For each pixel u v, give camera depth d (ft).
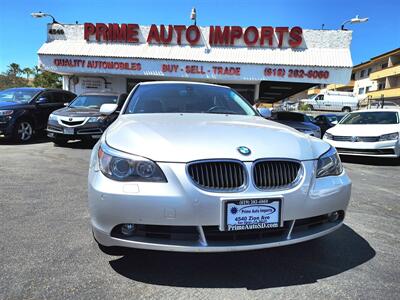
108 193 7.62
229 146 8.09
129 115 11.74
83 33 57.11
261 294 7.79
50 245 9.94
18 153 25.89
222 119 11.01
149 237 7.76
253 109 13.82
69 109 31.22
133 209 7.50
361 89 177.99
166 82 14.65
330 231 8.74
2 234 10.67
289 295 7.76
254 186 7.73
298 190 8.02
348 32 54.65
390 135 27.35
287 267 9.05
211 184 7.61
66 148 29.19
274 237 8.09
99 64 54.44
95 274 8.41
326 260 9.49
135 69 54.13
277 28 54.54
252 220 7.68
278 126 10.56
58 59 54.75
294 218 8.02
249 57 53.52
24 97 34.24
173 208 7.41
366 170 25.05
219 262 9.21
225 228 7.53
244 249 7.70
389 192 17.80
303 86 65.62
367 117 31.99
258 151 8.06
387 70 141.08
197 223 7.48
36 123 33.53
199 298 7.57
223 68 53.21
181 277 8.42
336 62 52.85
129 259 9.19
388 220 13.06
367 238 11.15
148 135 8.55
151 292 7.75
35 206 13.51
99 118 29.22
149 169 7.64
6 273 8.32
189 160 7.62
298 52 54.19
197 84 14.71
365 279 8.51
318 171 8.56
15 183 16.97
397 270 9.00
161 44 55.88
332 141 29.66
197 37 55.31
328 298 7.65
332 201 8.55
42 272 8.42
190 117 11.12
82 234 10.78
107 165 7.95
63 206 13.57
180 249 7.56
